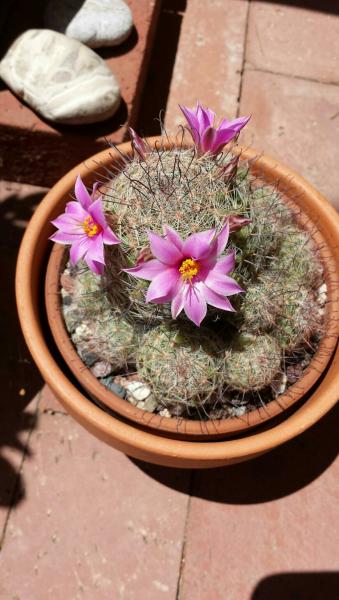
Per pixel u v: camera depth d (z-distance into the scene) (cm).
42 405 35
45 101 35
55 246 30
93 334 29
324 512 33
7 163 40
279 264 28
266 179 32
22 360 36
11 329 37
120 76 40
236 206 25
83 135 37
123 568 31
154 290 21
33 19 40
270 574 31
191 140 33
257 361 27
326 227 31
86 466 33
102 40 39
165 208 24
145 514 32
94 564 31
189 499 33
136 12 43
